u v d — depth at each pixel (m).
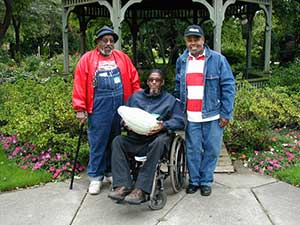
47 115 4.68
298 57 10.71
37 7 21.47
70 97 5.08
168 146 3.39
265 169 4.32
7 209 3.41
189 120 3.59
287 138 5.41
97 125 3.70
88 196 3.68
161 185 3.36
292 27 11.39
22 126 4.60
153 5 10.67
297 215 3.22
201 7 10.71
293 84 7.21
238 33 14.67
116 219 3.18
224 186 3.87
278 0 11.00
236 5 10.00
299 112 5.76
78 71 3.61
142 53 13.58
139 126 3.30
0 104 6.33
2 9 17.80
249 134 5.02
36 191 3.83
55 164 4.45
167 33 13.00
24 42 25.39
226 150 4.93
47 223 3.14
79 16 9.82
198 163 3.65
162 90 3.61
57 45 25.67
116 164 3.28
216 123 3.58
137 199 3.12
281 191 3.73
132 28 11.34
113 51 3.73
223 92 3.50
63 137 4.50
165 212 3.29
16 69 13.56
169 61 13.02
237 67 11.21
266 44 8.41
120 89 3.69
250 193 3.67
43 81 7.81
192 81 3.52
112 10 6.88
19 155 4.84
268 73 8.45
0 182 3.99
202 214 3.24
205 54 3.48
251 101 5.31
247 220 3.13
